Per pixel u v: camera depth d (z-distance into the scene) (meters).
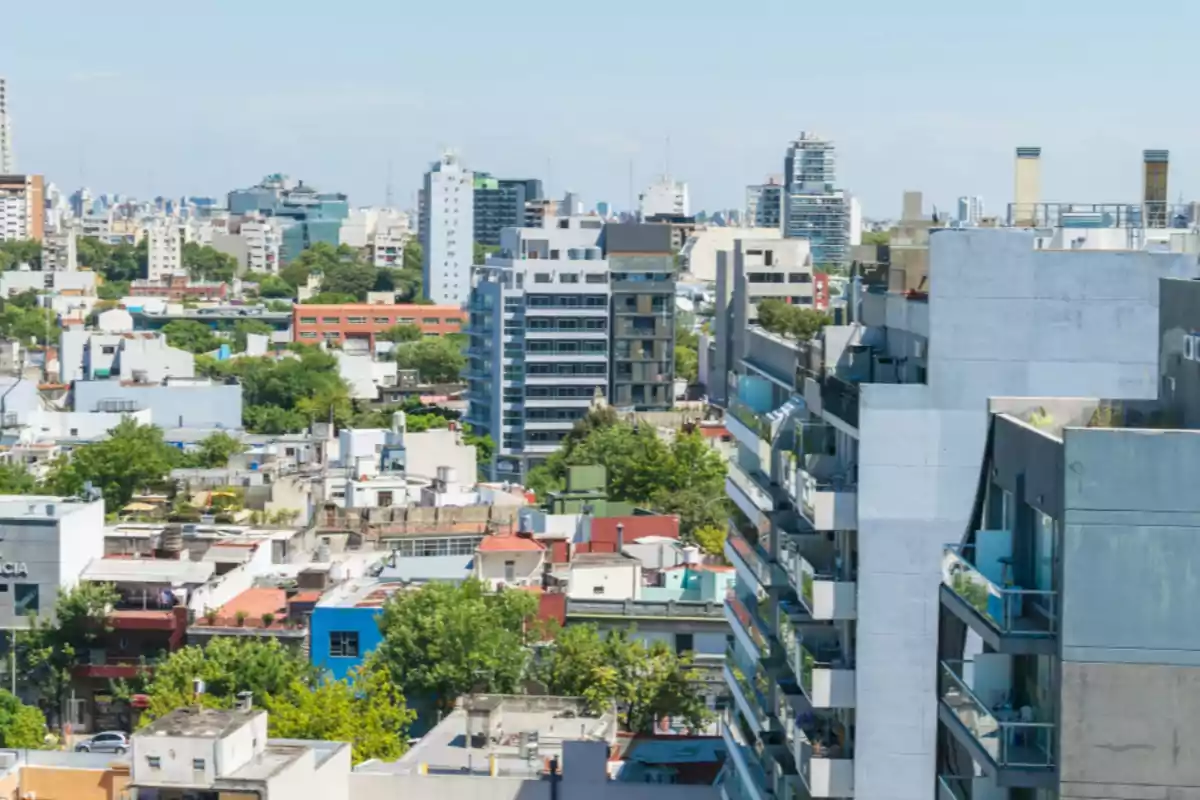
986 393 79.38
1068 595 54.88
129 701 180.50
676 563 199.38
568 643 157.62
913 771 80.44
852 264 100.38
